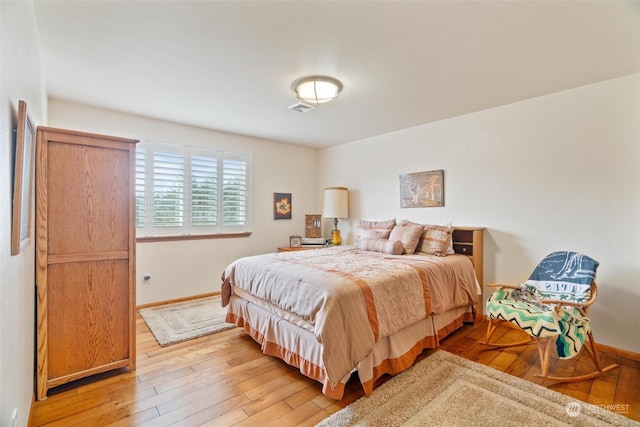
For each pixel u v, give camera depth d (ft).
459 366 7.37
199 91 9.13
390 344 6.91
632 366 7.42
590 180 8.58
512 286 8.53
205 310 11.41
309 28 5.99
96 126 10.59
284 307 7.09
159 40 6.42
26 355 5.04
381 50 6.80
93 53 6.94
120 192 7.02
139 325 10.00
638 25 5.83
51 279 6.22
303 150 16.93
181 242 12.63
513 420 5.46
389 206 13.92
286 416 5.65
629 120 7.98
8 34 3.41
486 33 6.14
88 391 6.37
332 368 5.66
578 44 6.53
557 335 6.61
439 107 10.48
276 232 15.79
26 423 4.97
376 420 5.46
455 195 11.54
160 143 12.06
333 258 9.56
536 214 9.58
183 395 6.28
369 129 13.29
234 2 5.24
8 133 3.50
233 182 14.23
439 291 8.43
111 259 6.92
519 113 9.92
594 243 8.51
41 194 6.02
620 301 8.08
